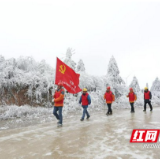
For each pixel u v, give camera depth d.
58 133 5.67
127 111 13.28
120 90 21.50
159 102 25.12
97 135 5.28
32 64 15.16
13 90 12.33
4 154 3.82
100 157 3.44
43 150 3.99
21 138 5.14
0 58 13.36
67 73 11.33
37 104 12.92
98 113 11.82
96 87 18.17
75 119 8.95
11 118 9.10
